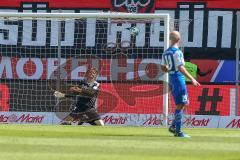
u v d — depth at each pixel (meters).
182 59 37.53
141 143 32.56
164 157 26.77
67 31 61.25
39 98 60.47
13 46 61.03
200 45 59.56
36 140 33.25
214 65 59.44
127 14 52.53
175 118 37.50
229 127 55.53
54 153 27.47
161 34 60.12
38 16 53.12
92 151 28.48
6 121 56.31
